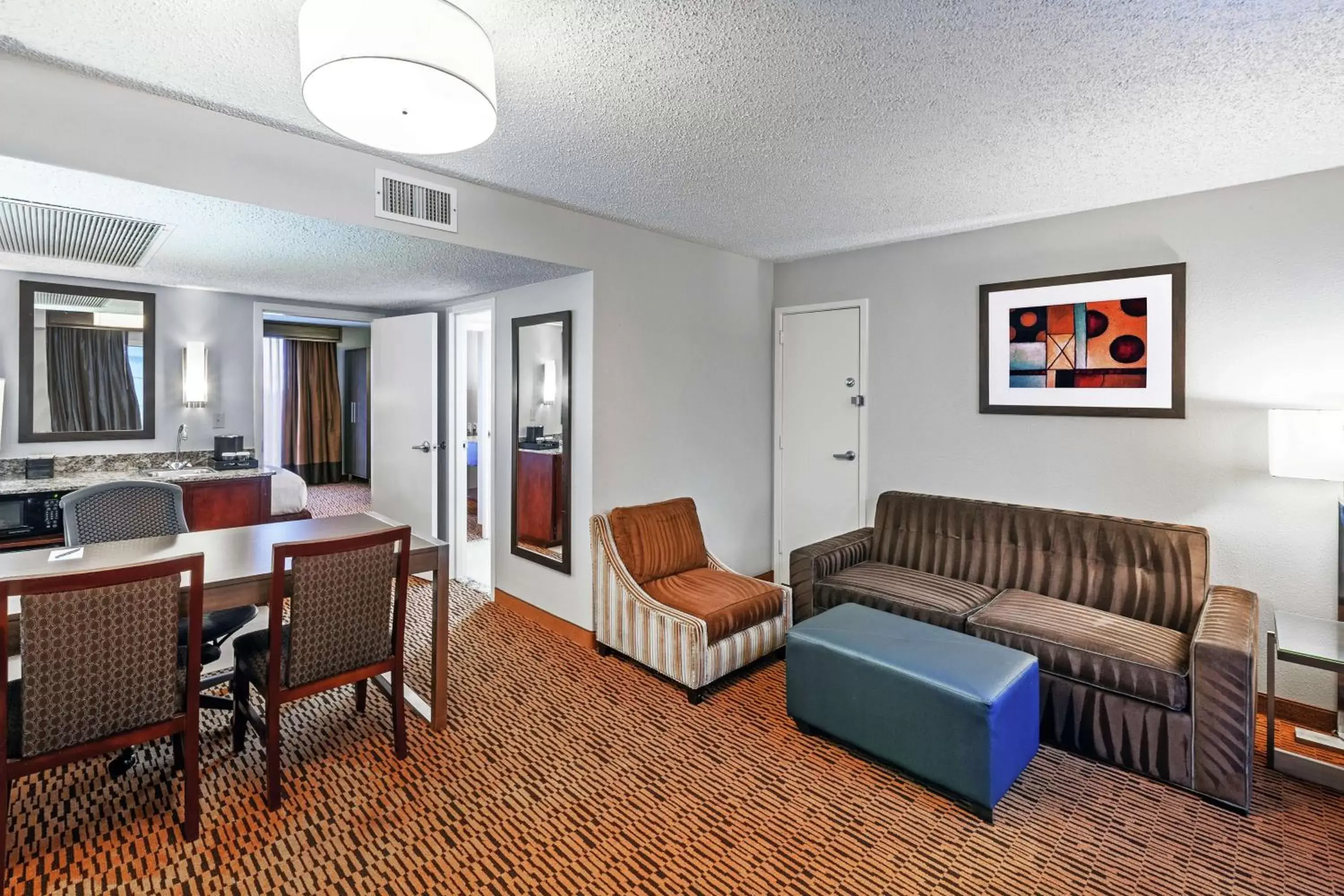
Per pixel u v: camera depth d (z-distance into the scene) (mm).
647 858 1907
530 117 2164
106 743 1805
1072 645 2453
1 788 1662
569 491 3596
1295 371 2695
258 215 2383
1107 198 2986
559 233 3213
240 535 2648
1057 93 1988
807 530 4402
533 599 3926
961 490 3684
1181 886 1795
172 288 4289
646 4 1529
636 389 3646
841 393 4191
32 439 3832
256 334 4648
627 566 3281
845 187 2857
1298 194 2670
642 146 2414
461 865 1868
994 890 1787
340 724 2664
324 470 9344
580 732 2639
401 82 1433
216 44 1729
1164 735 2242
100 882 1777
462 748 2504
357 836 1986
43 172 1931
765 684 3129
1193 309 2928
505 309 4086
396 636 2379
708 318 4059
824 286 4250
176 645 1893
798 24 1617
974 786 2078
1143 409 3053
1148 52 1742
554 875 1835
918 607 2928
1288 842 1971
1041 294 3340
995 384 3510
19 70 1816
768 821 2082
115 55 1789
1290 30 1633
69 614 1705
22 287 3762
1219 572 2893
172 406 4336
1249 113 2121
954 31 1647
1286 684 2768
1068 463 3297
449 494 4809
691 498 3967
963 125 2227
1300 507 2707
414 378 4559
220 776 2285
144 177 2021
